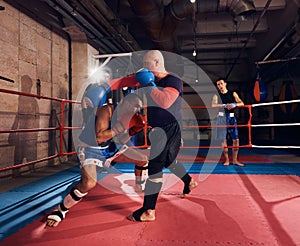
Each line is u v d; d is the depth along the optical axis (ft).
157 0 17.44
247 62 41.70
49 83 17.84
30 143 15.56
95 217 6.91
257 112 40.63
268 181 11.12
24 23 15.31
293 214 6.97
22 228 6.30
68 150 20.17
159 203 8.02
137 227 6.20
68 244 5.37
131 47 23.98
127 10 24.48
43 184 11.73
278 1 23.17
